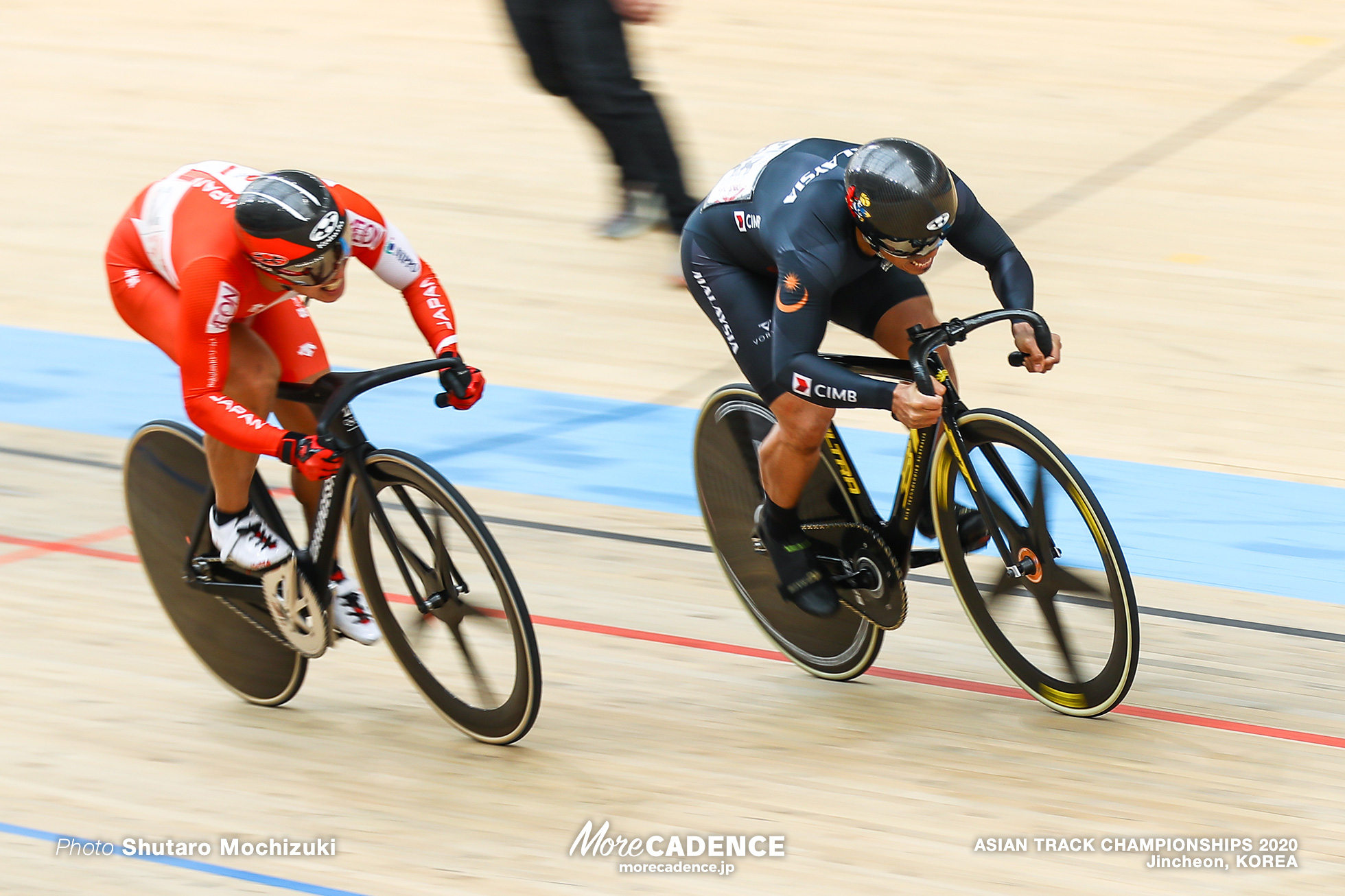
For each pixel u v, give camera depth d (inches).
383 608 373.4
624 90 759.7
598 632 433.7
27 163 977.5
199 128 1039.0
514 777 352.8
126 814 339.0
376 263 359.3
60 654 424.5
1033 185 872.3
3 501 538.9
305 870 313.7
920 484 369.1
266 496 380.2
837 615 393.1
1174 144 930.7
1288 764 346.0
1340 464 538.0
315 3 1375.5
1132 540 485.1
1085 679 365.1
